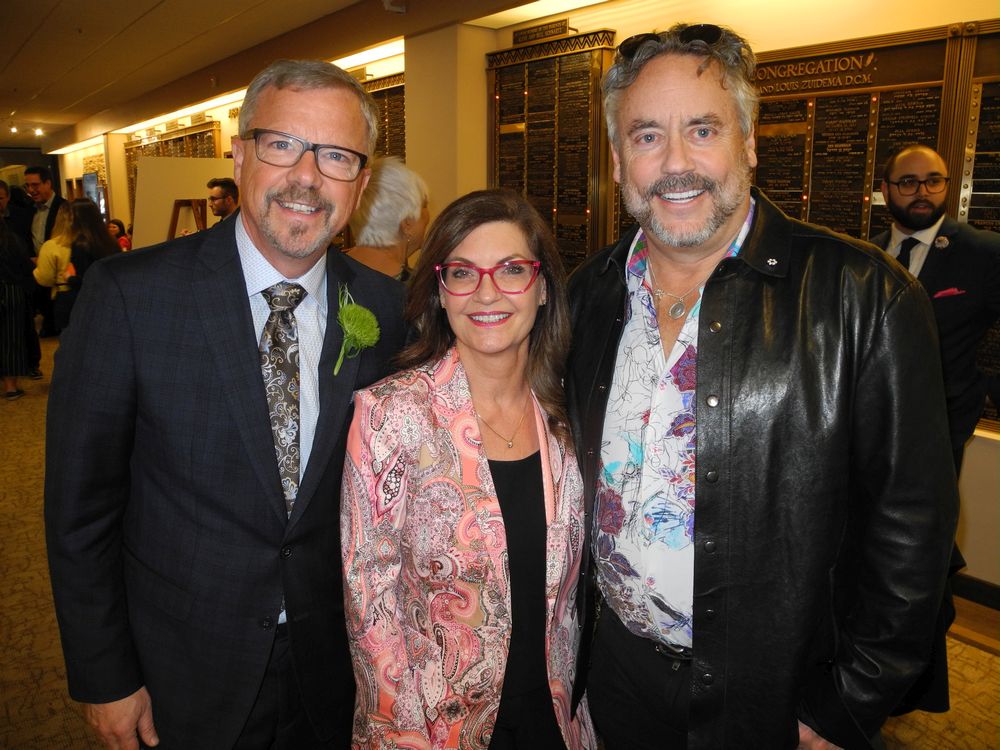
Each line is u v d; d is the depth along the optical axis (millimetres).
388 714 1272
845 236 1267
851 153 3223
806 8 3352
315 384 1383
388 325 1554
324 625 1387
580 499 1460
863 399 1180
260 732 1376
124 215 13773
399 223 2436
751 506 1230
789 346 1218
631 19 4145
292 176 1270
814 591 1216
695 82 1220
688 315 1319
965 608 3051
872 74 3119
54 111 13109
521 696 1397
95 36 7156
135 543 1348
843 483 1212
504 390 1435
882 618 1176
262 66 7402
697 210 1238
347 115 1321
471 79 4891
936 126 2947
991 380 2705
